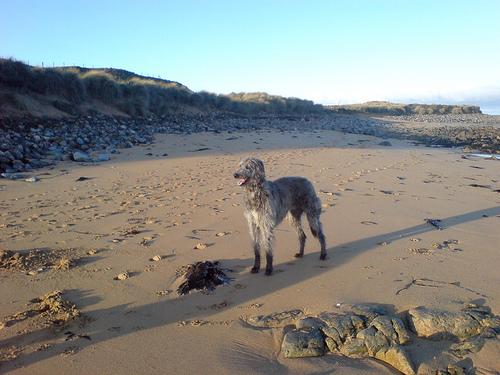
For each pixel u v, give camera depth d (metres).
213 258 3.96
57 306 3.03
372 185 6.93
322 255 3.96
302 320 2.74
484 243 4.22
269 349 2.57
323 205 5.66
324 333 2.62
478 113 45.91
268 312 2.98
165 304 3.12
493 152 12.23
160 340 2.67
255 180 3.61
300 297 3.17
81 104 13.88
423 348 2.50
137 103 15.81
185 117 17.39
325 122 22.89
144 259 3.91
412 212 5.38
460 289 3.13
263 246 3.94
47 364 2.44
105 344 2.62
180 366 2.41
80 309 3.04
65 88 13.64
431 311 2.74
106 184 6.92
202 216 5.21
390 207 5.61
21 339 2.67
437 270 3.52
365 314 2.77
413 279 3.34
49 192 6.35
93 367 2.41
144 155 9.69
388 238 4.40
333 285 3.33
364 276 3.46
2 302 3.12
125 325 2.84
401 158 10.16
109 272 3.63
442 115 41.00
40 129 10.42
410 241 4.29
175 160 9.21
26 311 2.99
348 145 12.87
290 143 12.71
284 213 3.87
